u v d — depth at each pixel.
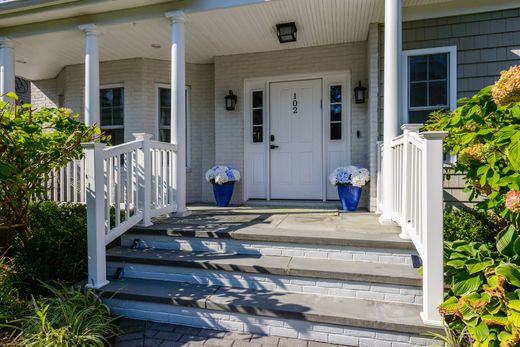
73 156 3.22
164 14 4.07
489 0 4.03
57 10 4.20
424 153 2.11
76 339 2.08
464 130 2.52
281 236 2.93
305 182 5.39
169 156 3.92
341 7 3.95
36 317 2.23
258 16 4.16
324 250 2.86
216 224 3.47
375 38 4.39
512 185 2.09
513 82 2.04
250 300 2.45
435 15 4.16
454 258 2.19
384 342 2.13
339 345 2.20
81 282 2.83
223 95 5.56
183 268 2.84
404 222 2.76
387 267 2.62
